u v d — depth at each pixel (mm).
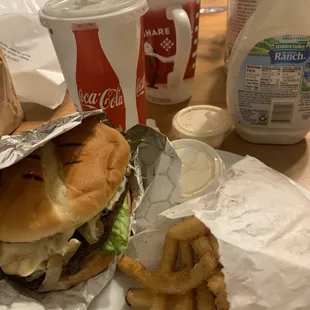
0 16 393
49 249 257
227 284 236
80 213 257
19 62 394
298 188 309
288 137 369
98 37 283
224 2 657
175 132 383
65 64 306
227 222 252
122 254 292
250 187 282
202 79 476
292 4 307
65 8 288
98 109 299
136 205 325
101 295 276
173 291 250
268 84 341
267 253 240
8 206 253
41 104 405
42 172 265
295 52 323
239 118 370
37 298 267
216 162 341
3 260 255
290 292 239
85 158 278
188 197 320
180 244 273
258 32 323
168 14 370
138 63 318
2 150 245
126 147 301
